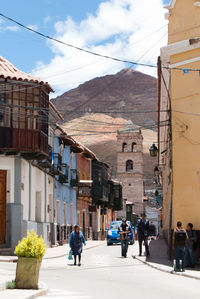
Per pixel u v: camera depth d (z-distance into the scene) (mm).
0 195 23500
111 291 10938
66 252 26172
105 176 54062
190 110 19344
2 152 23344
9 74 23297
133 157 87625
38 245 10734
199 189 18812
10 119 23109
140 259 20812
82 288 11492
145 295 10305
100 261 20766
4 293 9656
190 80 19422
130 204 81875
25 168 25531
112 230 37969
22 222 23812
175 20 20250
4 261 19625
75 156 42688
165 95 24734
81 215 46031
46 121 25062
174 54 19812
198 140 18969
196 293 10750
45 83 24094
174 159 19625
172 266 17391
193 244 18016
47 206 31016
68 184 39594
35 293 9727
